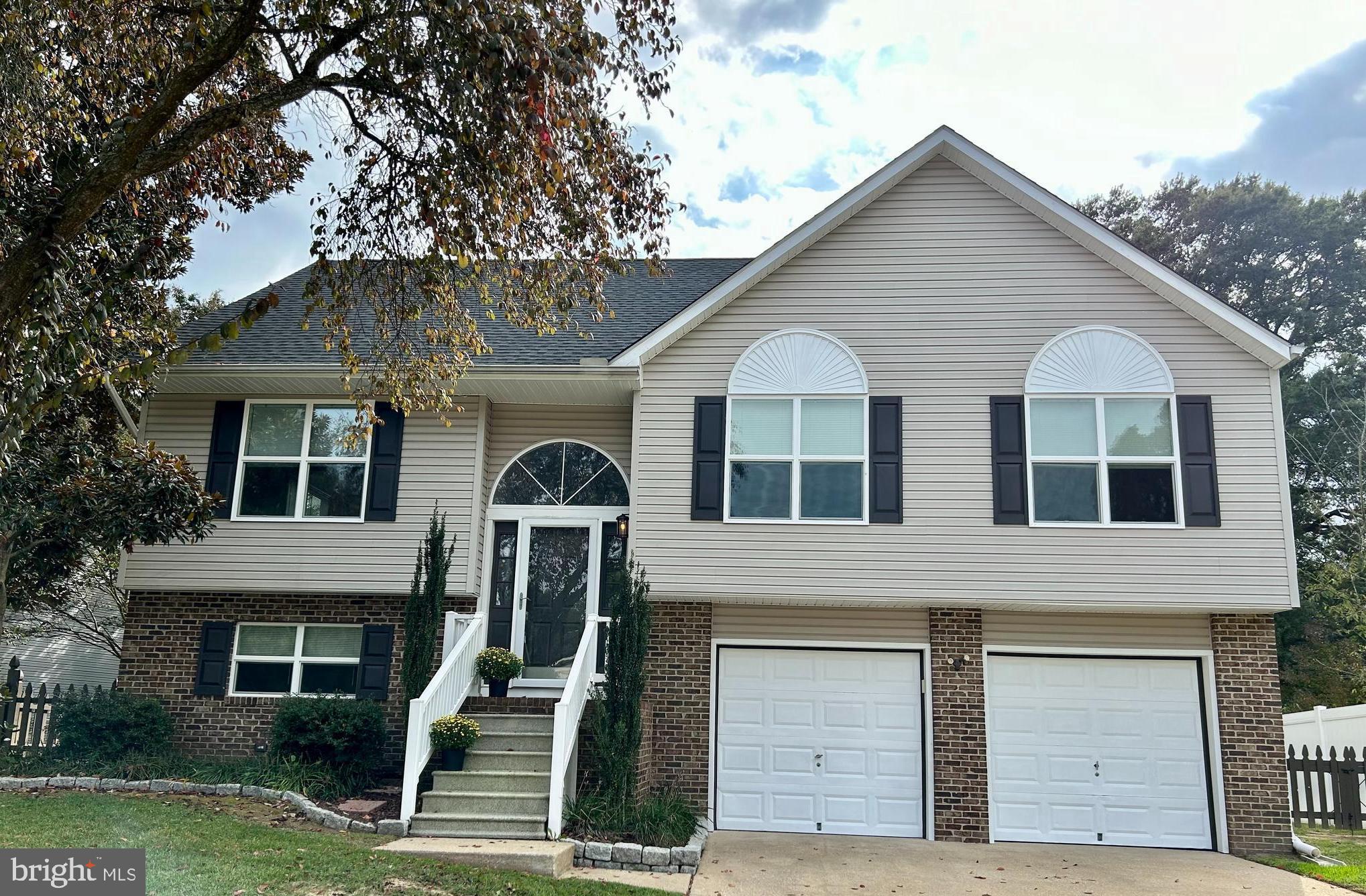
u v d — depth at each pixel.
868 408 13.49
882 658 13.93
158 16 10.64
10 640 22.62
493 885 8.81
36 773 12.26
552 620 14.45
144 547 14.36
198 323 16.25
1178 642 13.57
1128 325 13.36
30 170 11.00
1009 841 13.20
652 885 9.83
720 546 13.27
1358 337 32.50
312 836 10.02
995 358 13.46
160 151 8.59
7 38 9.30
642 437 13.70
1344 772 14.69
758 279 14.00
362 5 9.09
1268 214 33.31
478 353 13.87
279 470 14.62
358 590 14.10
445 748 11.60
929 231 13.91
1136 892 10.49
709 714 13.62
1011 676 13.76
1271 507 12.71
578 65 8.85
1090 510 12.95
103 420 14.96
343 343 12.27
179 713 14.17
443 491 14.35
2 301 7.83
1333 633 26.86
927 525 13.07
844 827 13.45
